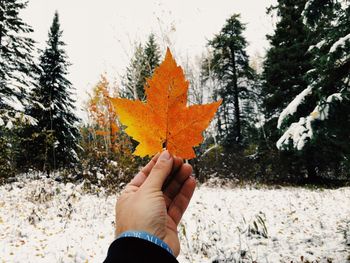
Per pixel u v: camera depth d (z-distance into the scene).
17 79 13.77
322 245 5.25
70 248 5.43
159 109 0.60
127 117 0.59
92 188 10.82
